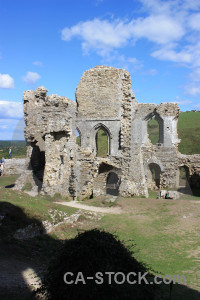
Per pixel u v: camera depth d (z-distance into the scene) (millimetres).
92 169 21344
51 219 11852
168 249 9797
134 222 12742
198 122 49594
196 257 9242
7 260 8016
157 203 16031
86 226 12445
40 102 22297
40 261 8367
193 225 12305
